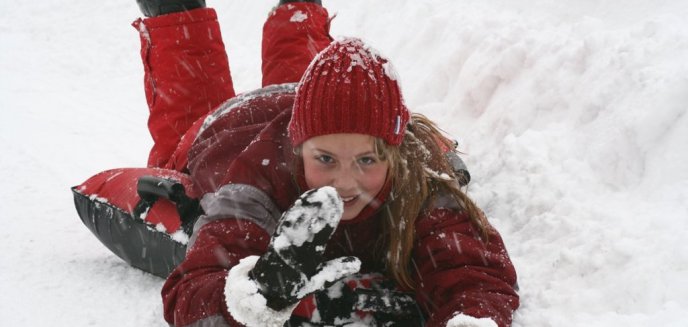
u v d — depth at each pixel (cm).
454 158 616
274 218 517
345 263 426
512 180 682
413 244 527
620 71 685
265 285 423
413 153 514
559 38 815
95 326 603
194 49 802
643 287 497
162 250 640
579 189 629
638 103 641
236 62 1298
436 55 991
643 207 579
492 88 847
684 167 590
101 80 1384
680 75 626
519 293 548
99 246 762
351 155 466
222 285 464
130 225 656
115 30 1534
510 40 859
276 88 677
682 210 554
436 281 512
